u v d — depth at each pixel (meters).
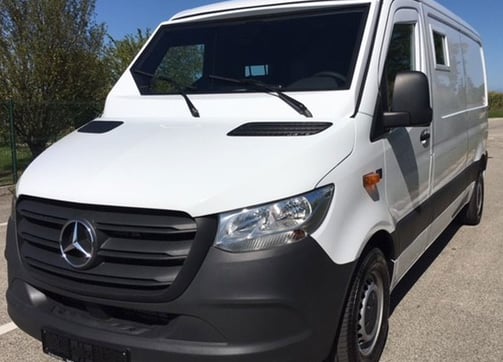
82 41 16.27
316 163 2.88
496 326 4.24
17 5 15.31
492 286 5.09
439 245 6.43
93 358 2.84
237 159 2.86
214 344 2.62
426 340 4.02
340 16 3.86
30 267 3.10
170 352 2.64
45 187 3.03
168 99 3.93
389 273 3.72
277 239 2.66
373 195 3.34
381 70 3.61
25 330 3.16
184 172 2.80
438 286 5.11
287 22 4.03
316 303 2.75
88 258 2.77
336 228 2.89
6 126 13.40
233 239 2.62
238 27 4.20
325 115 3.31
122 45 19.62
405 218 3.89
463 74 5.89
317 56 3.70
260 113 3.49
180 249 2.63
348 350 3.12
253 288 2.59
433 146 4.58
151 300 2.65
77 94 16.03
